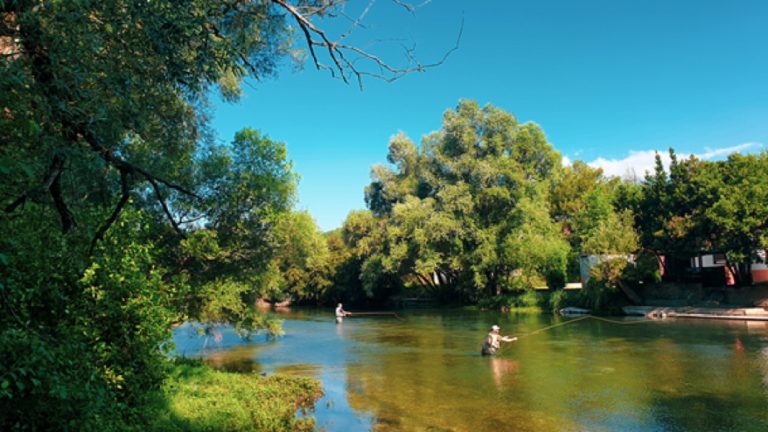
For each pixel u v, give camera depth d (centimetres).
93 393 688
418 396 1503
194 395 1243
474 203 4594
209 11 773
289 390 1491
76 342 729
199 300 1927
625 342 2373
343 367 2022
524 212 4366
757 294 3219
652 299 3744
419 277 5962
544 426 1186
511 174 4422
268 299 7469
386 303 6506
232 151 1839
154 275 1049
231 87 1413
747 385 1473
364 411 1354
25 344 571
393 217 5094
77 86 636
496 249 4447
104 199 1067
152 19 669
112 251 941
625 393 1444
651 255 3669
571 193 5841
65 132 651
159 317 984
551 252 4303
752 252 3086
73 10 633
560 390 1510
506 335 2823
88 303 858
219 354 2414
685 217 3275
